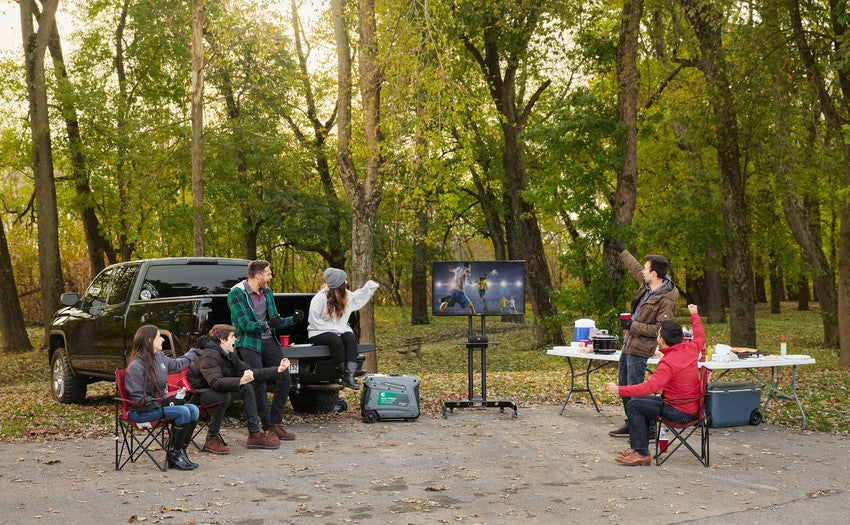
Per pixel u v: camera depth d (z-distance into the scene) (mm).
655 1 19438
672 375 7645
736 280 22250
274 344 9289
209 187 28672
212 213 28469
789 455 8195
